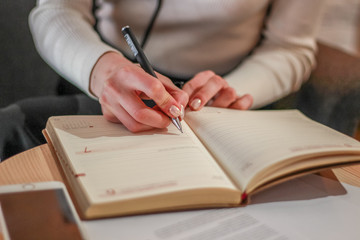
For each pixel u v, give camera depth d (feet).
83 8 2.96
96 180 1.20
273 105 3.67
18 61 4.13
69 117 1.73
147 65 1.76
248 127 1.68
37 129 2.38
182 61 3.10
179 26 3.00
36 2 4.09
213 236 1.11
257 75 2.90
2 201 1.17
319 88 4.03
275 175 1.34
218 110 1.96
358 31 5.10
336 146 1.51
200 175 1.29
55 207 1.17
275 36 3.27
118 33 3.01
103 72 1.95
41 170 1.44
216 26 3.01
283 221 1.25
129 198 1.12
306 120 1.99
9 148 2.27
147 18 2.98
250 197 1.42
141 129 1.61
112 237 1.06
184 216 1.22
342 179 1.66
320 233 1.21
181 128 1.62
